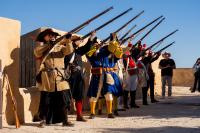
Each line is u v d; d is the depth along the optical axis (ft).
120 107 36.96
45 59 25.46
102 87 30.32
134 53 37.65
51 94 25.62
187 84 86.63
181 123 26.40
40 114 25.30
